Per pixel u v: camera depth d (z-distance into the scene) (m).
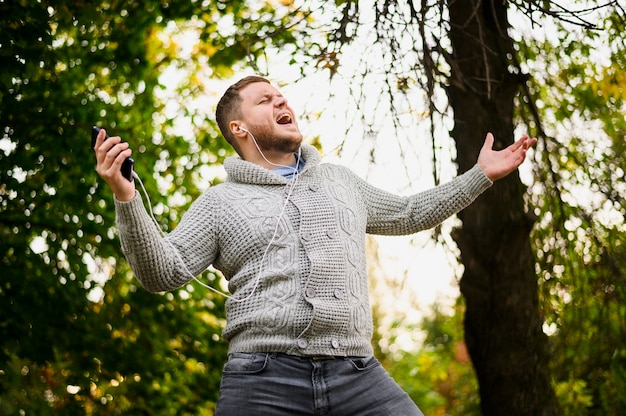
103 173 2.31
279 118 2.78
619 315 4.98
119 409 6.81
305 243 2.47
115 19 6.47
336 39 3.57
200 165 7.16
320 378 2.40
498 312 5.14
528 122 4.88
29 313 6.10
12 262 6.27
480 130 4.88
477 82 4.80
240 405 2.39
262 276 2.46
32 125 6.14
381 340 12.50
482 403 5.36
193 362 7.48
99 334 6.37
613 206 4.76
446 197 2.74
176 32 6.89
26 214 6.41
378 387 2.46
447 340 10.28
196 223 2.57
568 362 5.26
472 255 5.13
